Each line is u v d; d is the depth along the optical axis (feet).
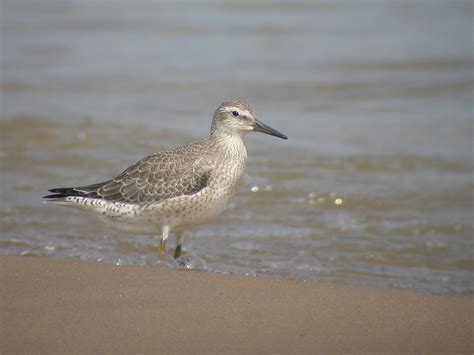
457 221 57.62
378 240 53.72
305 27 124.67
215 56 108.88
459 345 33.76
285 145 73.72
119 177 46.83
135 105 86.74
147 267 42.24
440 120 81.97
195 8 139.03
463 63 102.42
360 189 63.62
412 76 98.02
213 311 36.32
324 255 50.55
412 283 46.06
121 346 32.53
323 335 34.35
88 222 55.93
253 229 55.42
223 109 47.29
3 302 36.76
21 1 146.82
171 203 45.47
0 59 108.58
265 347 32.91
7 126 78.64
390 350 33.06
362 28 122.93
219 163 46.44
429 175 67.10
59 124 79.30
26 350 32.01
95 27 127.65
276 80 96.68
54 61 107.96
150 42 117.60
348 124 80.84
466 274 47.96
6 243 50.55
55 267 41.70
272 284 39.91
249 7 138.21
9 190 61.98
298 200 61.41
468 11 131.85
